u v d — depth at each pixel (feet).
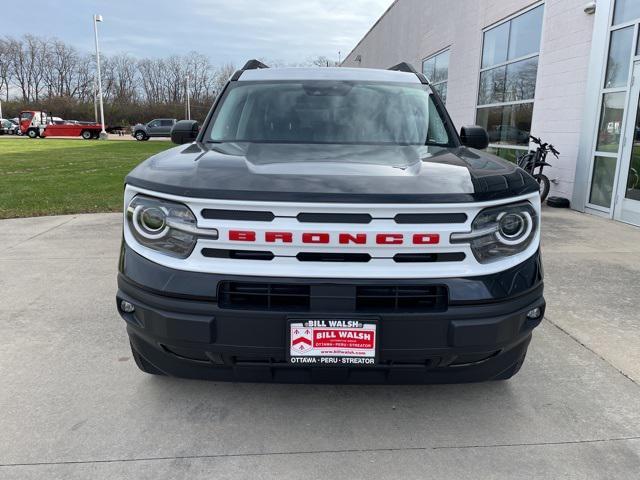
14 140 126.21
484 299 7.05
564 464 7.45
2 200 30.83
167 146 100.22
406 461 7.50
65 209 27.78
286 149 9.39
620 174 25.00
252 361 7.26
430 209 6.88
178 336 7.07
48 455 7.56
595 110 26.81
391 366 7.21
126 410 8.74
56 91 273.95
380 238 6.82
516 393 9.39
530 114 34.22
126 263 7.50
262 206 6.80
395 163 8.39
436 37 55.62
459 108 48.19
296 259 6.91
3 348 10.99
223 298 7.02
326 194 6.82
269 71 12.79
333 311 6.87
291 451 7.72
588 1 27.37
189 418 8.54
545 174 31.71
